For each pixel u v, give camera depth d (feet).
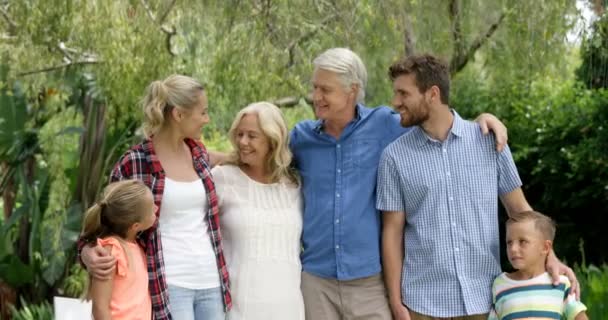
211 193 15.99
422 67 15.52
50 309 32.89
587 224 43.01
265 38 32.17
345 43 32.04
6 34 34.27
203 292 15.64
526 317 15.44
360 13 31.76
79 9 31.24
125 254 14.92
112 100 35.65
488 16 35.68
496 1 34.83
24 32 32.53
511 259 15.74
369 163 16.71
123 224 14.94
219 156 17.29
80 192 40.96
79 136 41.57
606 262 42.34
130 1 32.37
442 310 15.71
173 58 34.76
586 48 33.09
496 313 15.84
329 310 16.72
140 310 14.97
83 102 40.24
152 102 15.58
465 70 41.27
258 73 32.04
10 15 33.37
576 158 40.27
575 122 41.47
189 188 15.66
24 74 34.81
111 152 39.88
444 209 15.76
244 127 16.38
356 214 16.51
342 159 16.72
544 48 33.47
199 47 33.91
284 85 33.06
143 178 15.52
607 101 40.01
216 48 32.63
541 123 43.50
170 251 15.43
